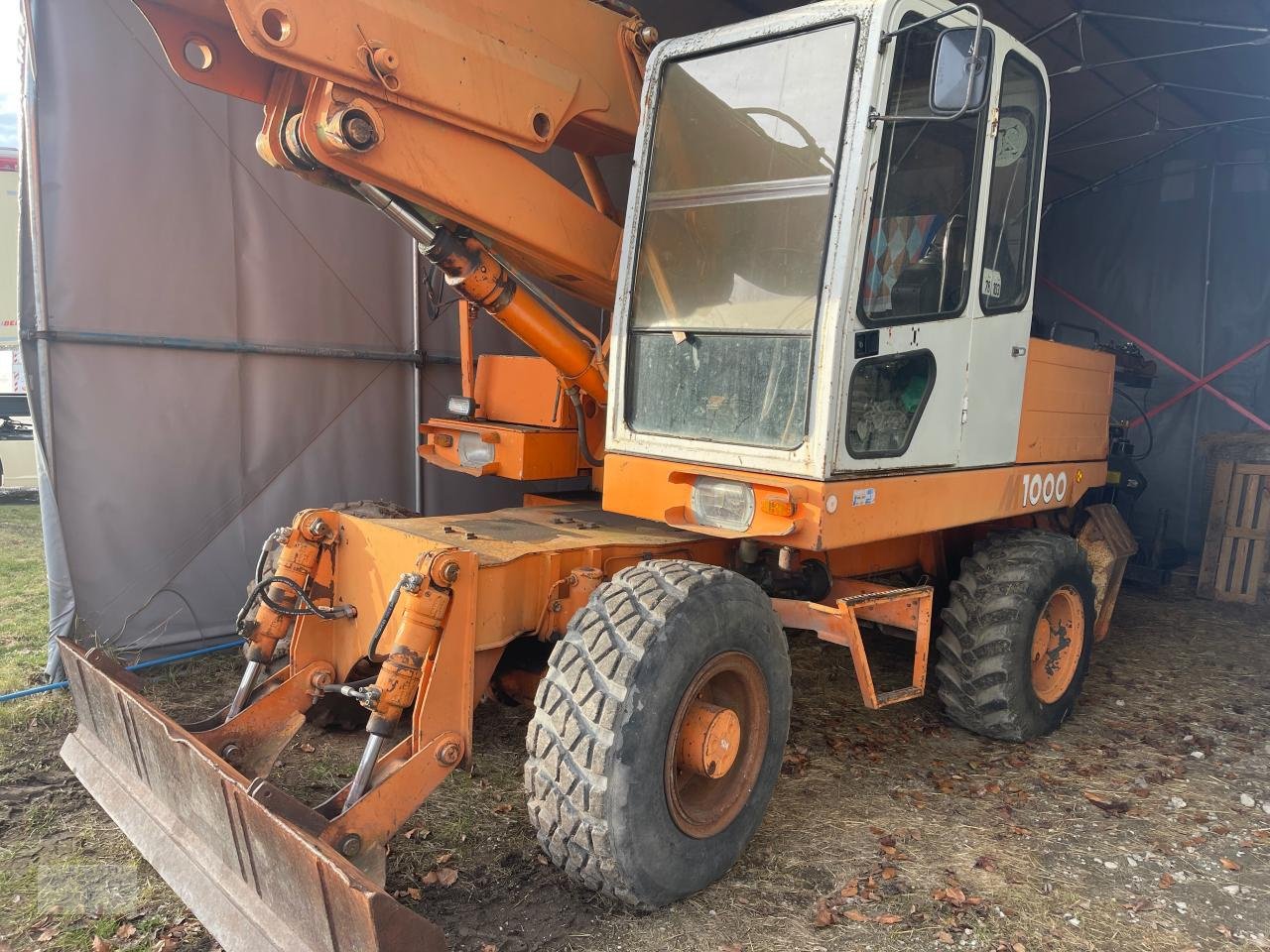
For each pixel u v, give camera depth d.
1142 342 7.60
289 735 2.62
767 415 2.67
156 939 2.22
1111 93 6.27
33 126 3.58
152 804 2.42
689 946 2.28
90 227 3.75
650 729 2.21
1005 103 3.14
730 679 2.60
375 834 2.12
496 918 2.36
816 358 2.52
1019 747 3.68
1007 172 3.22
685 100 2.90
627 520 3.35
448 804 2.94
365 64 2.46
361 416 4.74
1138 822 3.07
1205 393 7.28
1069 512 4.58
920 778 3.34
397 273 4.82
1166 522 6.91
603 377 3.33
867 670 2.75
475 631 2.42
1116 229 7.73
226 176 4.13
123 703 2.46
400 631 2.24
